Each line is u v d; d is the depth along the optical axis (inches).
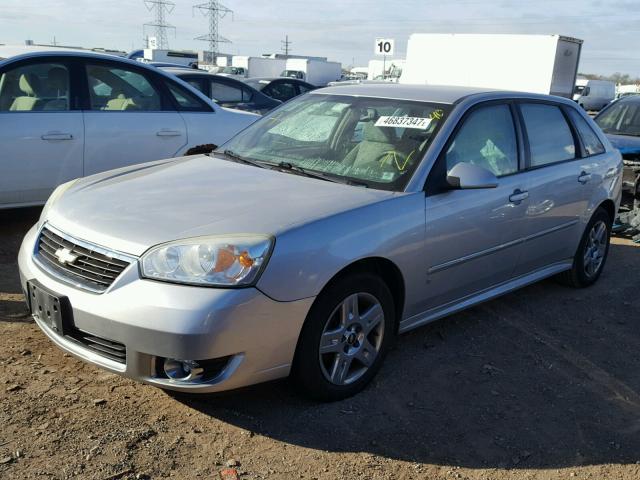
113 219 123.0
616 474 115.6
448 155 150.3
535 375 150.8
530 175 174.2
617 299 207.3
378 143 153.7
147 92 249.1
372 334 136.6
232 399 129.1
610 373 155.0
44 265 126.2
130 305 109.6
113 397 126.3
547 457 119.1
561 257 198.8
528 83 879.1
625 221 290.8
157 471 106.2
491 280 168.4
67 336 119.6
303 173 149.7
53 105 226.2
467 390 141.0
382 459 114.5
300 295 116.3
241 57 1637.6
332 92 180.7
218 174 148.5
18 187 219.1
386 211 132.8
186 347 107.4
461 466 114.5
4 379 129.0
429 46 980.6
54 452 108.1
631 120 353.1
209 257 111.0
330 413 127.1
